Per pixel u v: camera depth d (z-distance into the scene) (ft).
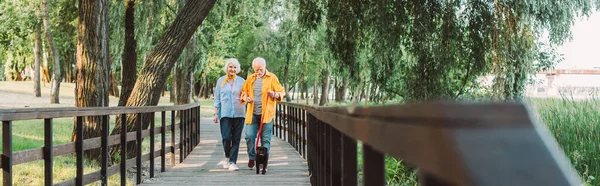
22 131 47.93
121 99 57.41
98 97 33.99
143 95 34.19
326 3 36.70
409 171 26.76
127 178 28.48
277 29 113.29
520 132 1.77
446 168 1.80
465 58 33.27
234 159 31.63
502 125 1.81
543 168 1.63
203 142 51.67
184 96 83.05
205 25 72.18
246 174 29.94
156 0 54.70
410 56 35.50
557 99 29.04
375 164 4.42
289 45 116.16
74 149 19.69
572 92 29.14
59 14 67.41
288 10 63.67
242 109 31.68
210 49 86.22
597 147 23.54
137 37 54.70
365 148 4.53
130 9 56.65
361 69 36.55
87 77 33.86
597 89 28.35
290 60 130.52
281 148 45.32
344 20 34.47
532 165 1.65
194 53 75.97
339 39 35.04
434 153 1.95
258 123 31.40
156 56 34.71
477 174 1.62
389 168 27.32
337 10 34.86
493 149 1.72
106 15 34.53
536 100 29.71
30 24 103.55
